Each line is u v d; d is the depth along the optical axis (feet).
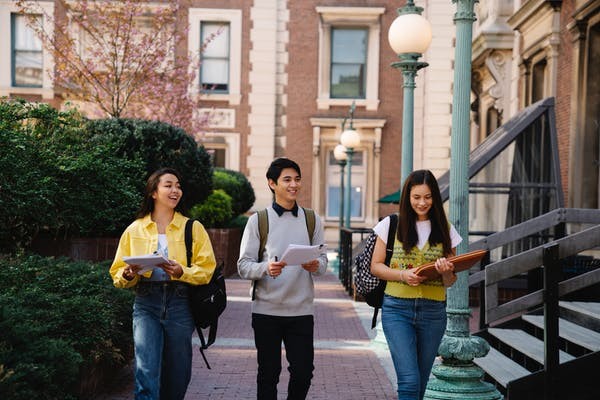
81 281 27.73
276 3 105.29
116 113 68.33
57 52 70.95
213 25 105.60
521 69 67.72
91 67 71.36
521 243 49.65
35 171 34.91
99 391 25.70
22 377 18.69
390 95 105.29
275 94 105.81
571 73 55.67
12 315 20.89
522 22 65.62
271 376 20.08
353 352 34.68
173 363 20.27
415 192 19.98
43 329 21.34
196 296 20.03
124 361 27.86
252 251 20.31
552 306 23.57
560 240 24.04
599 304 31.37
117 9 70.64
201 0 104.68
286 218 20.47
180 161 53.21
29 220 39.11
